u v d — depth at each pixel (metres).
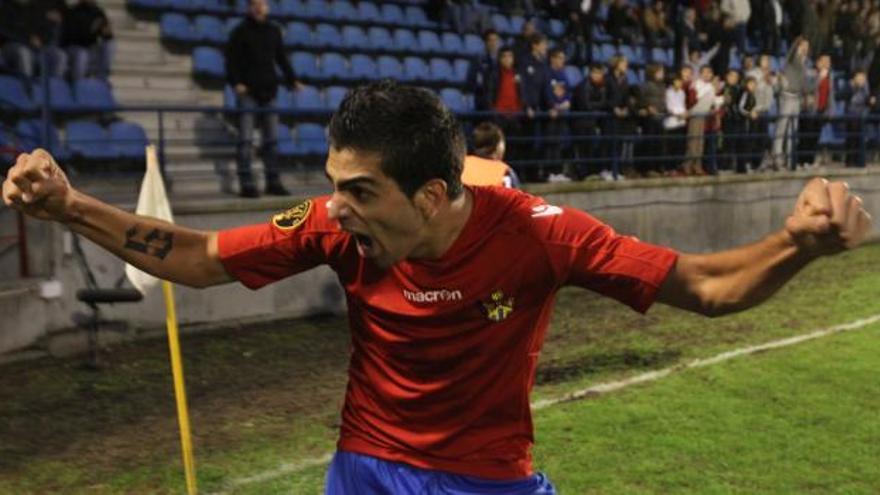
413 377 2.01
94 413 6.04
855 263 12.85
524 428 2.10
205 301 8.30
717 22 15.27
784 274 1.74
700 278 1.86
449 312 1.92
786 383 6.86
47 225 7.29
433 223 1.85
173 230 2.05
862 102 16.30
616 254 1.92
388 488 2.06
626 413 6.09
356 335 2.07
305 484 4.84
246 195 9.27
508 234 1.91
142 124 10.45
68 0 10.64
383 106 1.72
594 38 16.00
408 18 14.55
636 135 12.45
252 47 9.41
